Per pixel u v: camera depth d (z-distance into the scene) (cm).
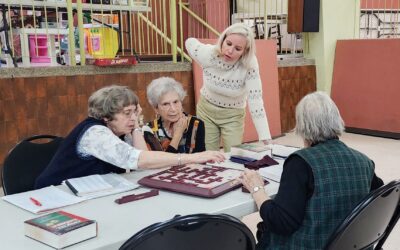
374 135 646
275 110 617
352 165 155
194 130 252
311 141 162
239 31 278
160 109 246
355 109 667
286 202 151
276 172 200
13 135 409
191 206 164
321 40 676
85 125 203
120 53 514
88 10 457
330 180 151
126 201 170
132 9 462
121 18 514
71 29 436
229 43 280
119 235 138
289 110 661
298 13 646
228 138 316
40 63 427
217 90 302
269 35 679
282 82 644
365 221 150
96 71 457
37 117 422
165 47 625
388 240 291
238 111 315
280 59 649
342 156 156
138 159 194
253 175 178
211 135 320
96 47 462
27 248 130
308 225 154
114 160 194
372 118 646
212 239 127
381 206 153
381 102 635
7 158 220
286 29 684
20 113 411
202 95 320
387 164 482
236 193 178
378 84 637
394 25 737
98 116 206
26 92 413
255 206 170
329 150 156
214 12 697
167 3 659
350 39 671
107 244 132
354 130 670
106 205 167
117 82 474
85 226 134
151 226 119
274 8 700
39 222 137
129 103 204
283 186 155
